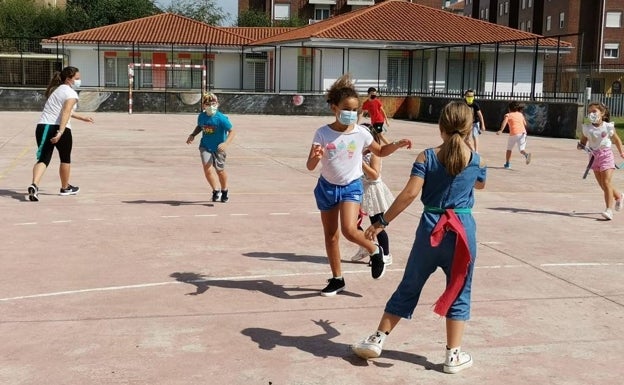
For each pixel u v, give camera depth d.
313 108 39.84
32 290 6.32
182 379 4.49
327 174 6.09
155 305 5.98
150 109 38.56
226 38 50.44
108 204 10.69
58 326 5.43
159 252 7.80
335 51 43.38
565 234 9.34
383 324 4.78
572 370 4.80
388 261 7.43
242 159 17.45
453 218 4.52
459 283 4.54
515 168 17.19
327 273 7.10
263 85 51.75
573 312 6.05
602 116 10.37
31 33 62.75
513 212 10.96
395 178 14.76
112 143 20.61
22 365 4.69
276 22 71.62
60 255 7.58
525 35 44.75
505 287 6.76
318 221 9.74
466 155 4.50
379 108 22.27
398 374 4.64
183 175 14.21
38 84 56.84
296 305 6.06
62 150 11.22
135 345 5.07
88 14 64.69
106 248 7.93
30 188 10.72
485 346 5.20
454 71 44.56
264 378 4.54
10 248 7.84
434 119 37.78
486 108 32.84
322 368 4.71
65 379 4.47
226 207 10.67
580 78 32.09
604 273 7.36
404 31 44.22
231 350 5.00
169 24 52.28
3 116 32.84
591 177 15.66
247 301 6.14
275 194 12.04
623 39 63.62
